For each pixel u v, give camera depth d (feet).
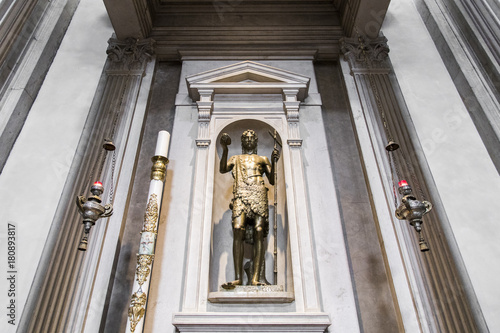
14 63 13.26
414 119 13.29
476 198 11.35
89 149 12.28
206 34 15.97
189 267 10.28
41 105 13.34
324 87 14.90
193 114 13.66
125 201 11.51
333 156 13.00
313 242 10.98
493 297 9.62
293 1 16.94
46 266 9.87
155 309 9.92
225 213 12.34
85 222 8.98
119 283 10.45
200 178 11.78
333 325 9.74
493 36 13.33
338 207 11.72
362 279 10.62
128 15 14.40
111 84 14.06
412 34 16.03
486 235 10.64
